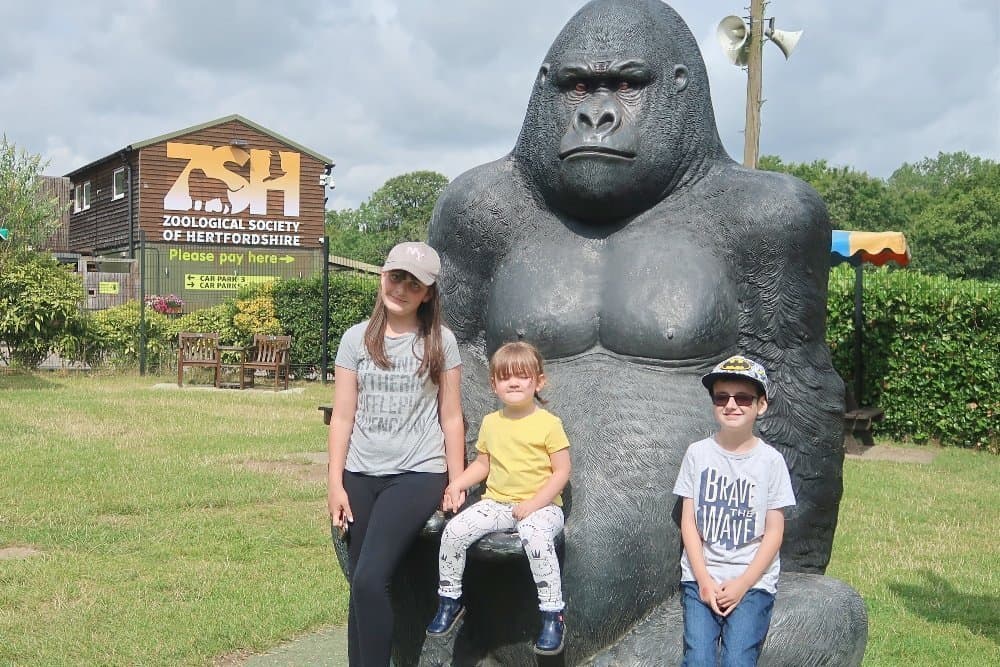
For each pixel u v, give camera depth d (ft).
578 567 9.66
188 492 25.99
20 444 32.40
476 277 11.82
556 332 10.89
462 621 9.93
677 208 11.28
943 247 178.60
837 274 42.75
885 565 20.93
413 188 235.81
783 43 43.16
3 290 55.62
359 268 99.60
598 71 10.99
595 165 10.77
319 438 35.65
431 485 9.73
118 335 59.36
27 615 16.44
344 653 15.24
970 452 36.83
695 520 9.34
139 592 17.83
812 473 10.82
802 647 9.26
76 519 23.06
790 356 10.93
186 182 94.94
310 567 19.70
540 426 9.38
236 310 59.88
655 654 9.48
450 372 9.95
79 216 109.50
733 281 10.94
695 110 11.37
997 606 18.31
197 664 14.65
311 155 99.09
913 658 15.42
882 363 39.37
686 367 10.66
